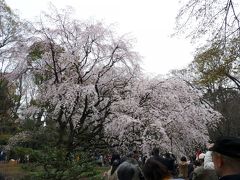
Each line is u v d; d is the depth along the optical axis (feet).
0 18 73.41
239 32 28.60
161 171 10.18
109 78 53.11
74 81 52.80
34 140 53.01
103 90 53.78
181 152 54.29
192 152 57.72
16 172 41.70
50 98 51.55
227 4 27.78
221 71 31.32
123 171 14.35
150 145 48.11
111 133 51.01
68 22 52.80
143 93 52.06
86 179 33.32
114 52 52.70
